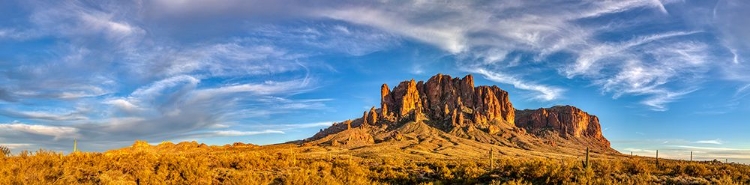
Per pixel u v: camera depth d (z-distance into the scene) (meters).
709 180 27.61
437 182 27.53
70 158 24.34
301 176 24.94
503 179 28.81
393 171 33.47
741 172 30.14
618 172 29.44
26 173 20.17
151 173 23.64
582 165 30.39
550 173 27.28
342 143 182.12
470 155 148.38
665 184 26.14
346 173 29.53
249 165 31.66
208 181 23.59
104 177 22.03
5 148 25.11
